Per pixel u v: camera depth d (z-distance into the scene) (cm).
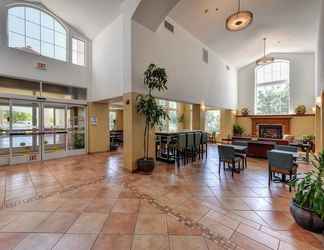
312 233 210
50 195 315
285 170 351
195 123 776
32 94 561
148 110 452
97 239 199
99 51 656
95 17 565
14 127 530
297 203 228
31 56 547
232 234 210
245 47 845
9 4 505
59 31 617
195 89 731
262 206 280
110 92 599
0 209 264
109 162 569
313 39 746
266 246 189
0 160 512
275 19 623
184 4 531
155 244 192
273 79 1000
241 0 523
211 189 352
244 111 1055
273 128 972
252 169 504
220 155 468
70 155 663
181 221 237
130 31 462
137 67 475
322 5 381
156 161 597
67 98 647
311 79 880
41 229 216
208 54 823
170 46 596
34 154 573
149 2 438
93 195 318
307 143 639
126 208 271
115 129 1141
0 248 183
